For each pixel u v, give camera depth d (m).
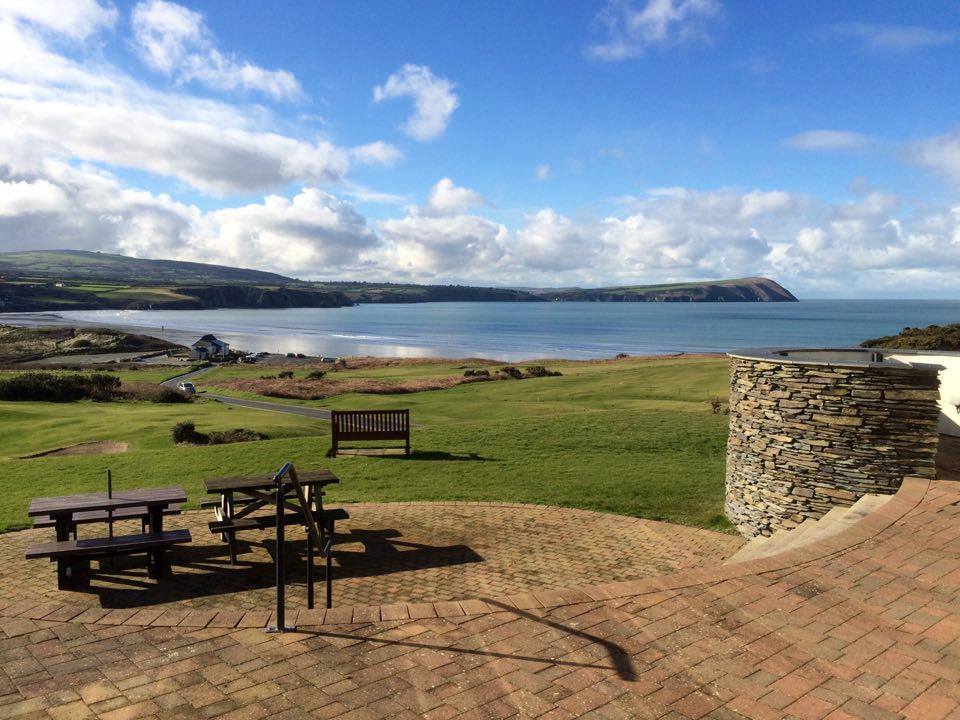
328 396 36.12
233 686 3.25
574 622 3.97
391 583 6.19
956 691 3.22
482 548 7.29
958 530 5.64
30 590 5.99
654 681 3.31
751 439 8.30
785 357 8.28
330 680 3.30
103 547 5.86
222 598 5.80
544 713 3.02
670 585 4.52
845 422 7.36
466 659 3.52
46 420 23.38
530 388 35.25
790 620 4.01
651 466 11.77
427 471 11.74
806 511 7.62
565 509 8.98
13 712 3.00
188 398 36.50
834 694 3.19
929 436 7.07
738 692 3.21
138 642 3.71
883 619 4.03
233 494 8.00
